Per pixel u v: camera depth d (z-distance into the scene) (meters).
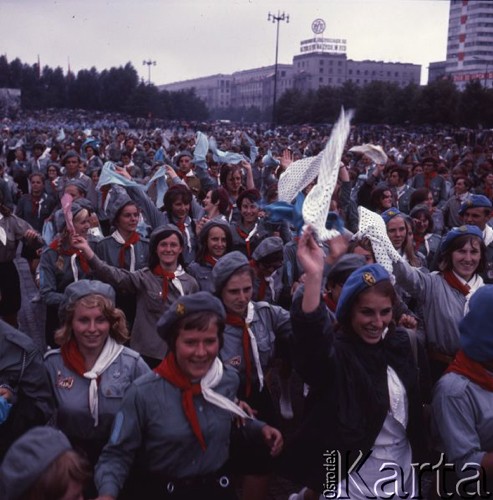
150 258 5.12
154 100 117.31
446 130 62.12
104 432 3.57
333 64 160.75
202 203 9.77
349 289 3.13
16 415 3.54
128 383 3.61
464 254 4.36
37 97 121.69
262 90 183.38
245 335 4.13
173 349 3.07
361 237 4.68
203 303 3.02
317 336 2.99
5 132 45.06
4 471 2.29
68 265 5.56
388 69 165.50
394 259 4.48
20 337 3.52
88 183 10.30
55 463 2.25
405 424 3.22
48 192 11.30
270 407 4.25
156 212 7.21
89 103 120.38
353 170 13.88
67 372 3.60
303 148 35.12
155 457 3.07
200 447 3.10
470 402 3.16
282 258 5.47
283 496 4.75
